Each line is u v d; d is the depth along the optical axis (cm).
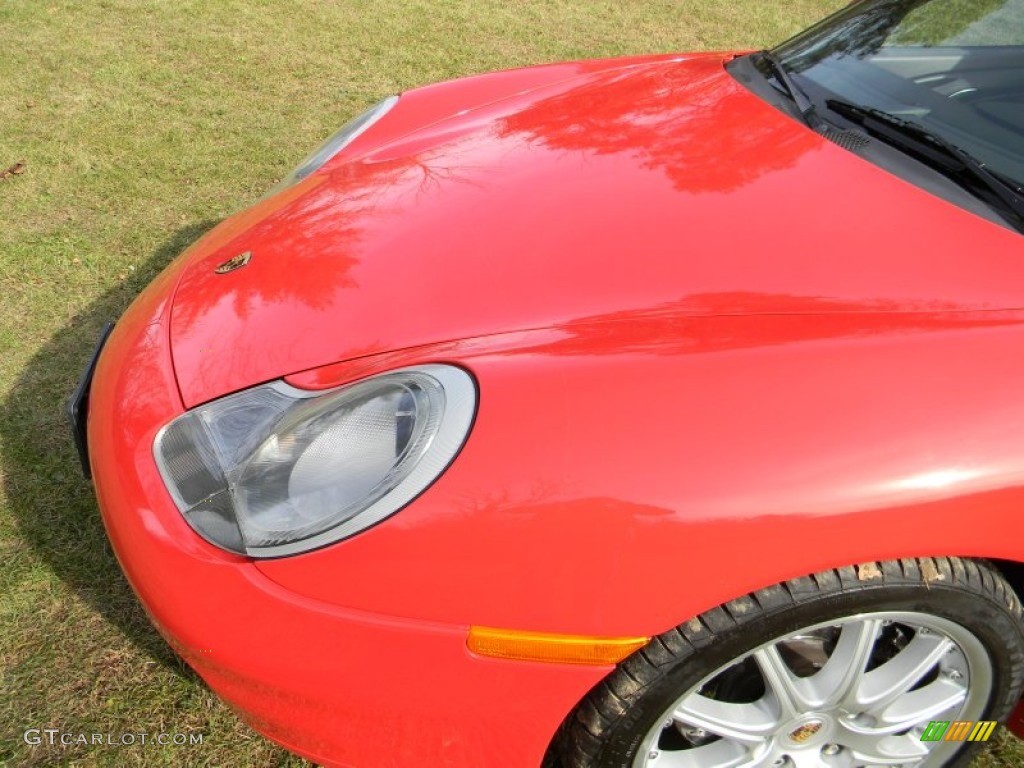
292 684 132
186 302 177
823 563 123
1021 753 176
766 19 744
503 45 624
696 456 122
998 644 143
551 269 158
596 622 124
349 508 127
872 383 129
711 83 230
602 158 193
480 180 192
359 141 241
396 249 171
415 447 128
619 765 141
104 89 503
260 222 202
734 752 151
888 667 150
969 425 125
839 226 162
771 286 149
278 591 128
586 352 137
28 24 601
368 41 610
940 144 182
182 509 138
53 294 322
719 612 127
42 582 212
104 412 160
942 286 148
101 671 191
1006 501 124
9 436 256
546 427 126
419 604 125
